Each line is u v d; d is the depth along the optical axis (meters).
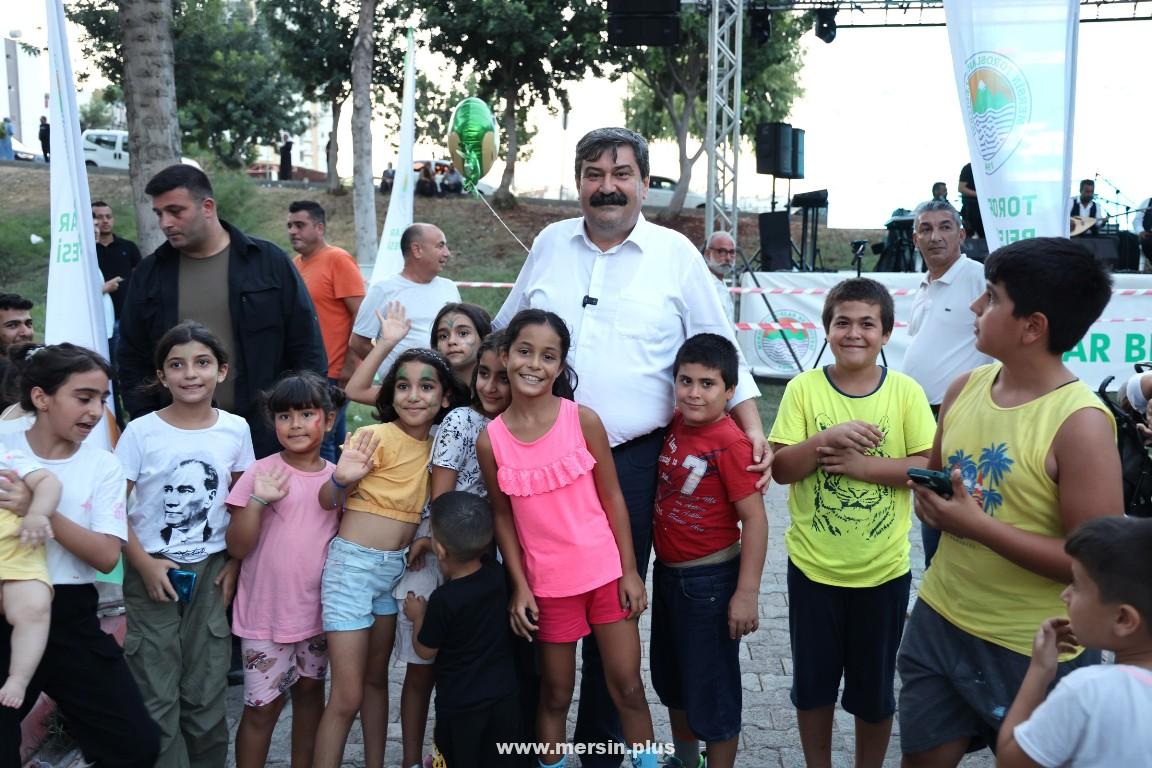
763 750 3.64
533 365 2.87
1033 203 4.05
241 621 3.23
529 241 23.09
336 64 24.27
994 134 4.09
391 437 3.28
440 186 26.72
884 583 3.04
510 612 3.03
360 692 3.14
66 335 4.01
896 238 13.63
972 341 4.71
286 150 31.31
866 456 3.05
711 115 13.52
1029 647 2.38
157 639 3.12
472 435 3.21
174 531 3.19
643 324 3.17
